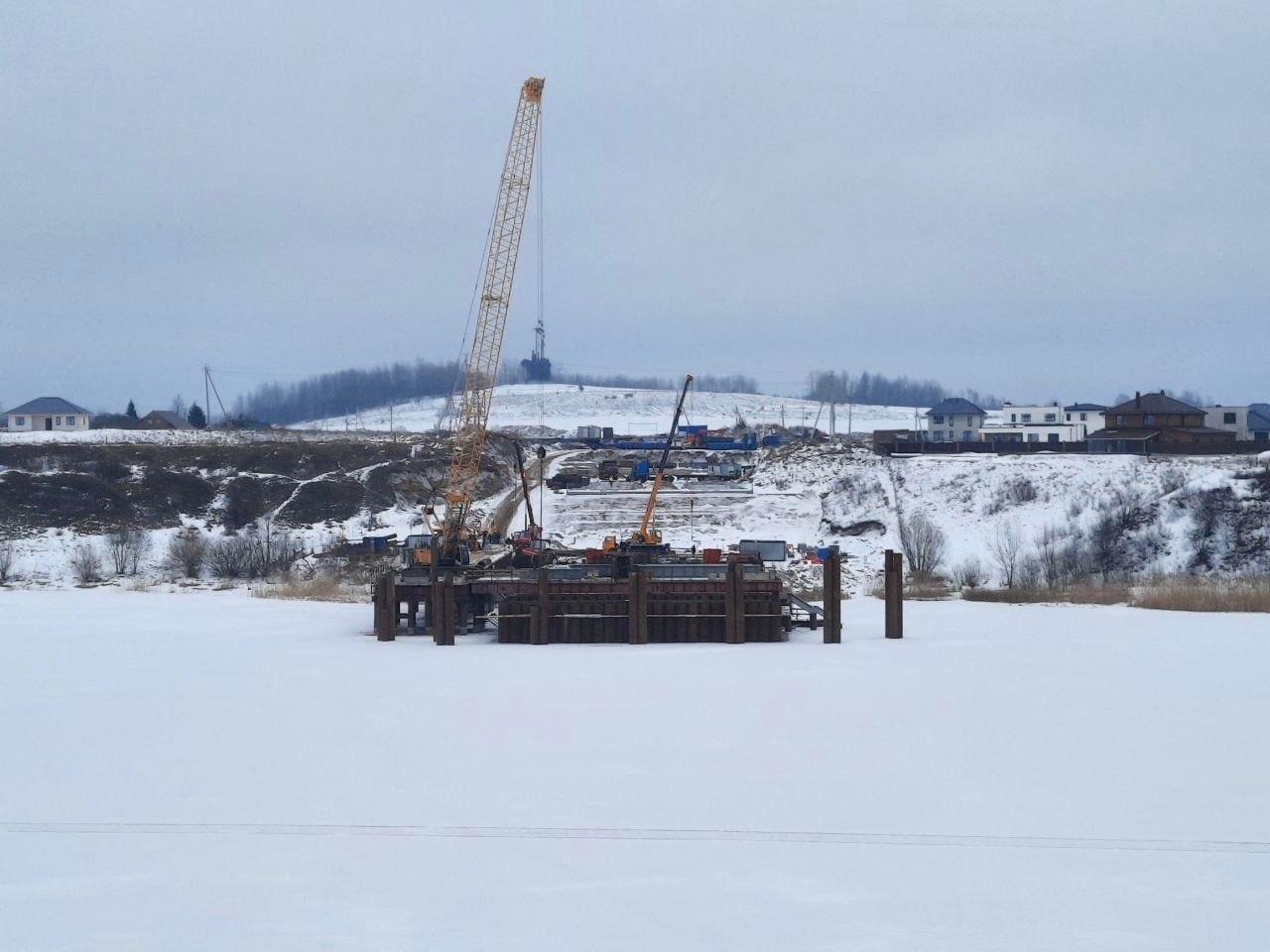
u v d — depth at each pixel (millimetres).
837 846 32031
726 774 38344
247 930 27281
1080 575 95062
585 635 63844
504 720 45531
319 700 49312
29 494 122688
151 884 29844
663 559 77875
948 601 84750
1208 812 34719
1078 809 34938
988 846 32062
